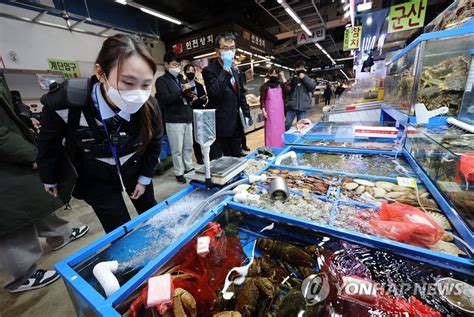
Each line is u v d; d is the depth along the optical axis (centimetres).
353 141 155
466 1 116
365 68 442
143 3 420
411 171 104
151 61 74
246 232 75
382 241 55
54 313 121
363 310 41
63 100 79
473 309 41
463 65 109
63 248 171
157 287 44
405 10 295
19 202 120
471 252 52
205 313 47
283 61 1180
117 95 76
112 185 106
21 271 130
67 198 103
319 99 1306
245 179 104
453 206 65
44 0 333
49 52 347
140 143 100
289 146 153
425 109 119
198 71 457
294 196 88
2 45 299
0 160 114
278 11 540
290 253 60
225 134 208
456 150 71
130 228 77
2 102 119
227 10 512
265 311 46
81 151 94
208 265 56
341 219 71
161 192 260
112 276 53
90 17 389
